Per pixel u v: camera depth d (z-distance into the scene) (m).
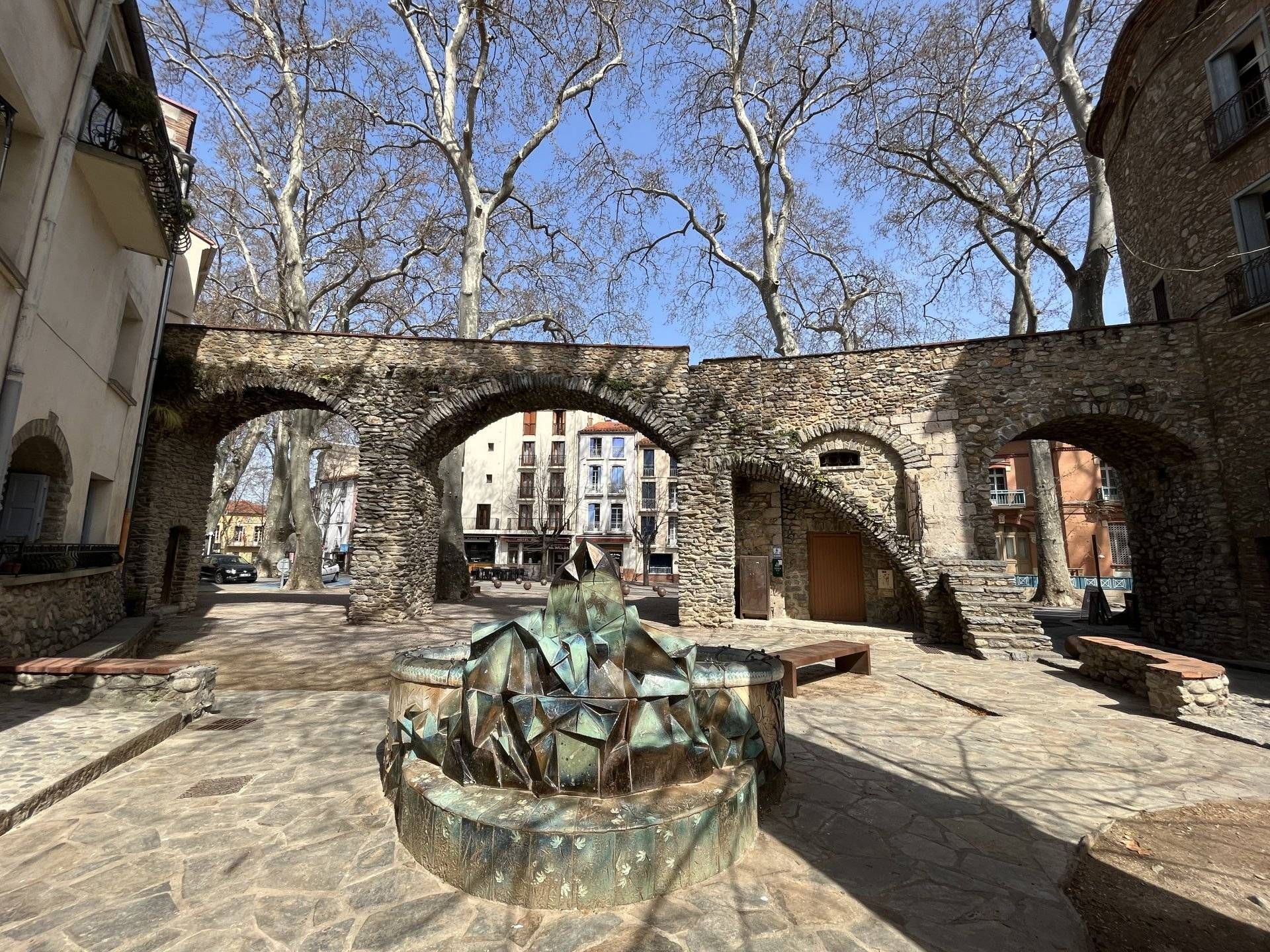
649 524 39.25
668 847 2.41
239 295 22.06
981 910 2.37
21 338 5.23
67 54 5.66
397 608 11.27
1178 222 10.03
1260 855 2.91
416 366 11.94
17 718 4.37
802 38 14.52
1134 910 2.45
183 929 2.15
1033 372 10.62
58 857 2.68
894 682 6.84
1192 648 9.68
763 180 16.00
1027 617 8.67
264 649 8.43
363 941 2.08
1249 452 8.91
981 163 15.80
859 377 11.70
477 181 16.58
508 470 41.34
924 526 10.91
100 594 7.78
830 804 3.40
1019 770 4.02
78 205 6.58
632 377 12.23
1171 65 10.05
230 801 3.32
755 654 3.83
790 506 12.66
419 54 15.60
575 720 2.57
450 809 2.48
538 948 2.04
